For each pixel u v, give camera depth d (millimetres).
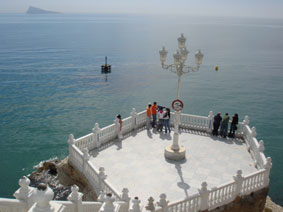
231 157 16938
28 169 26094
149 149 17969
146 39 177000
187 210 11664
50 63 86812
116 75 70875
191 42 163875
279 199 21953
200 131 21047
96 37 190250
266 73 73500
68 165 16938
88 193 14797
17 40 162000
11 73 70500
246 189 13281
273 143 32375
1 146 30875
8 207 6906
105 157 16812
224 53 114375
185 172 15203
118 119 19109
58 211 5855
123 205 9938
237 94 53188
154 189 13586
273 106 46062
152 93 54062
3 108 43906
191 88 57875
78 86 58969
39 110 43438
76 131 35625
